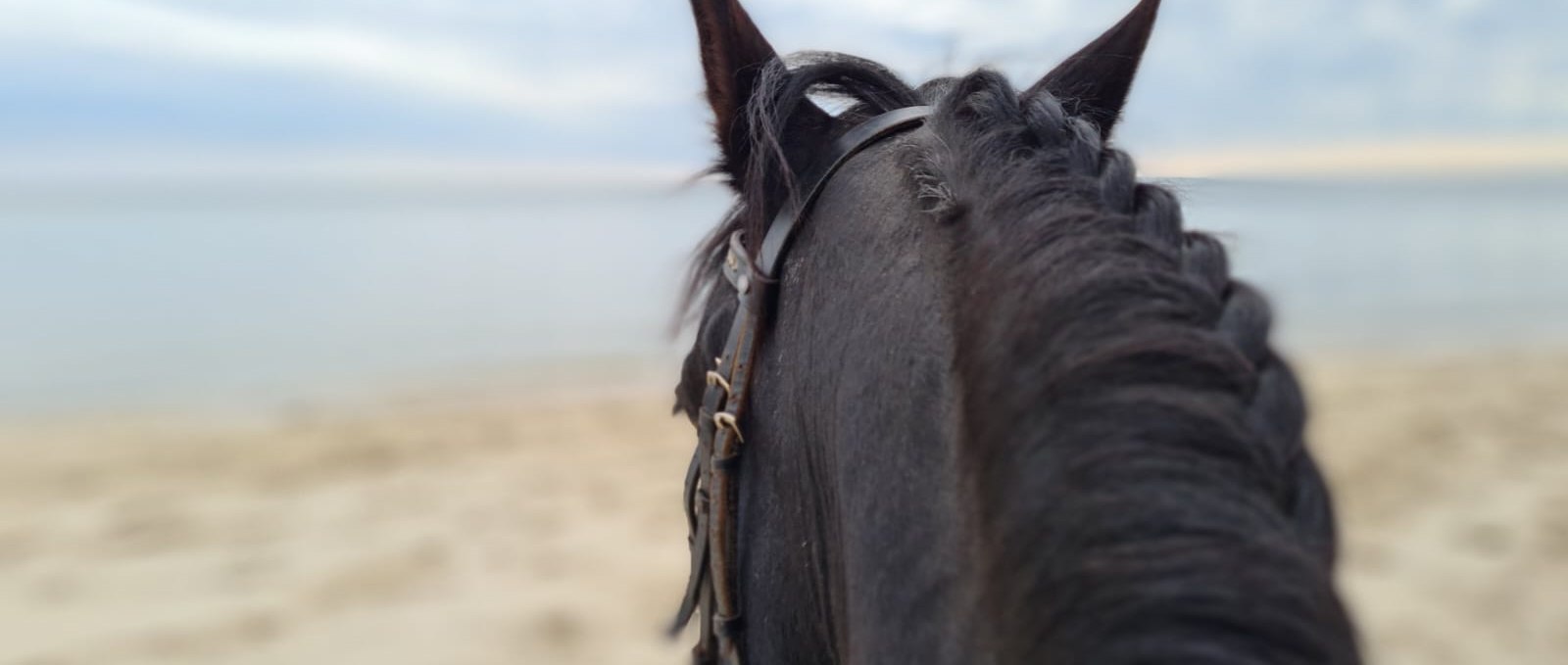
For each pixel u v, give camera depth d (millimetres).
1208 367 967
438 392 13516
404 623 5996
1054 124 1293
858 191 1483
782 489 1508
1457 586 6309
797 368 1469
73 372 14766
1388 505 7840
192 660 5551
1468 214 56719
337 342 17703
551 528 7703
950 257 1240
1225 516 893
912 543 1140
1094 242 1076
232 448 10312
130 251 37438
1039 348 1028
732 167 1729
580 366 15492
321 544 7395
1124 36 1747
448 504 8320
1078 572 913
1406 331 18578
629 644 5723
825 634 1446
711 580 1649
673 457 9867
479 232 51375
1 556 7152
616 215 71438
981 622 1031
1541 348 16719
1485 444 9648
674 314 1914
